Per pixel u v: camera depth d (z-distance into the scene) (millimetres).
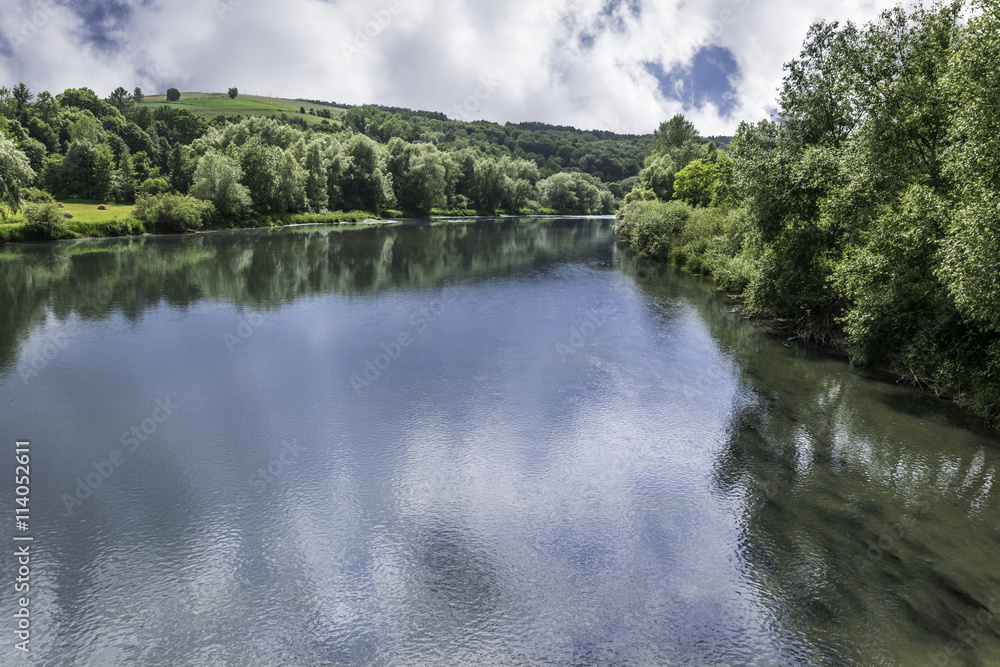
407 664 7723
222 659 7789
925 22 19484
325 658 7805
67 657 7789
